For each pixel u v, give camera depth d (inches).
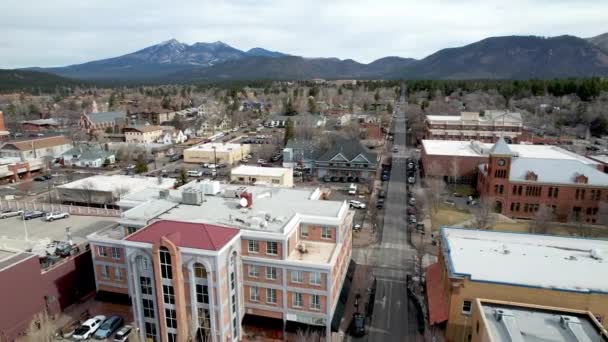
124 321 2127.2
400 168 5447.8
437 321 1850.4
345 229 2364.7
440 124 6555.1
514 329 1337.4
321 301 1936.5
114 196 3735.2
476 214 3533.5
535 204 3580.2
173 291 1766.7
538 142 6063.0
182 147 6929.1
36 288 2084.2
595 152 5275.6
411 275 2568.9
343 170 4948.3
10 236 3004.4
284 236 1920.5
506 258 1886.1
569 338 1311.5
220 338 1814.7
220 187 2736.2
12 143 5590.6
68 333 2025.1
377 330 2032.5
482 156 4507.9
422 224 3348.9
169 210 2267.5
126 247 1809.8
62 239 2933.1
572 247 2033.7
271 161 5851.4
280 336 2017.7
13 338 1953.7
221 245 1764.3
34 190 4461.1
